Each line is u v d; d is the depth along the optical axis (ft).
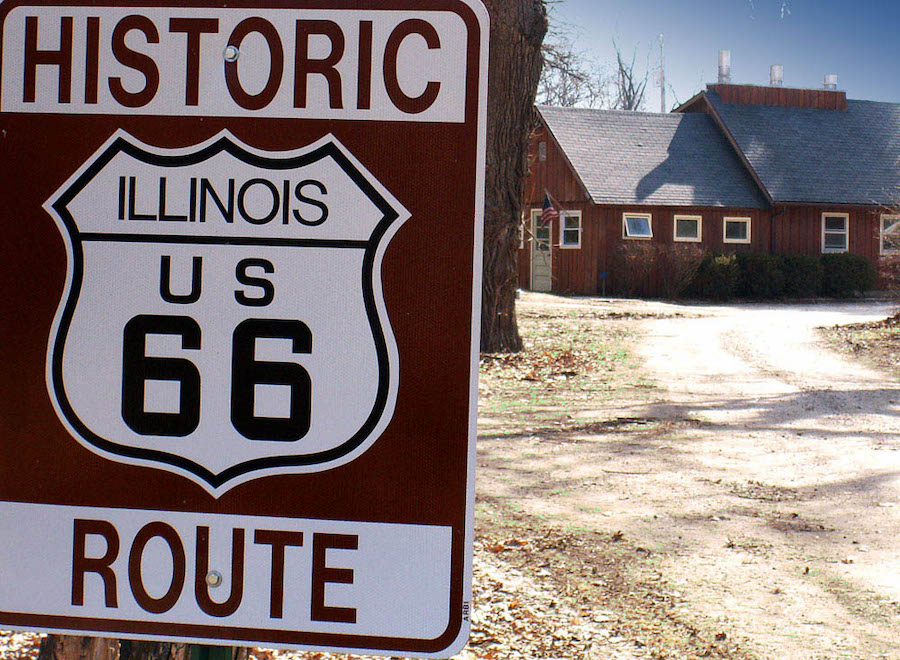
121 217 5.24
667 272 102.53
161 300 5.21
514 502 24.99
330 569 5.15
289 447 5.16
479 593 18.29
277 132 5.16
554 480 27.35
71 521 5.26
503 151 48.93
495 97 47.75
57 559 5.27
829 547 21.54
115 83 5.25
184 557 5.22
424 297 5.10
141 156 5.24
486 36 5.08
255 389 5.19
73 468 5.25
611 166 108.06
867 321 71.92
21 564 5.28
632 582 19.13
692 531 22.59
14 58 5.29
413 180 5.10
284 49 5.16
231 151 5.19
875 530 22.82
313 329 5.15
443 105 5.09
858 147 115.85
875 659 15.62
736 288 103.71
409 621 5.12
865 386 44.98
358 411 5.13
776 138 113.80
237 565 5.20
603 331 66.23
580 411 38.32
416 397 5.10
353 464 5.13
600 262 105.09
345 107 5.13
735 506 24.79
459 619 5.09
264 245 5.17
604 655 15.60
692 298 103.71
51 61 5.27
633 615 17.44
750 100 118.32
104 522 5.25
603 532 22.40
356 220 5.13
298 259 5.16
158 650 6.84
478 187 5.08
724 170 111.55
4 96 5.29
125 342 5.23
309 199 5.15
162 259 5.22
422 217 5.10
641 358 53.57
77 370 5.24
